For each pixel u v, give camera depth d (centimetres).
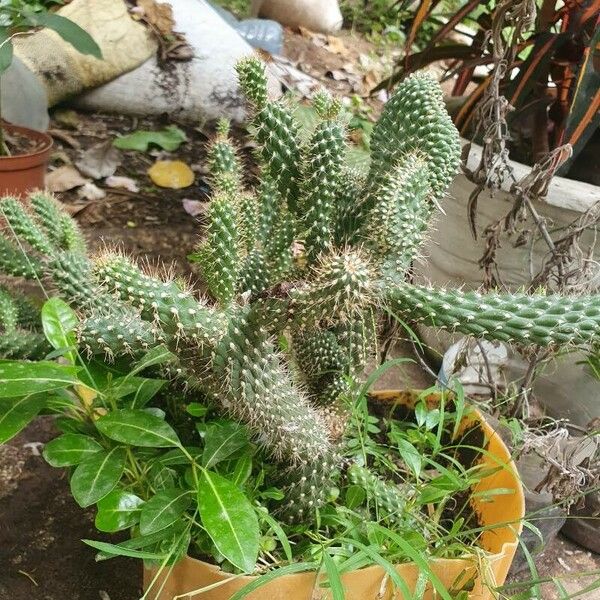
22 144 117
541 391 79
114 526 46
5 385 45
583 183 77
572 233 65
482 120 68
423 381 91
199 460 50
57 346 50
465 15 86
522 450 61
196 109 150
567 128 74
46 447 49
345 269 37
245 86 45
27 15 97
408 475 61
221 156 53
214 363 43
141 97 147
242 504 44
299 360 54
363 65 196
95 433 53
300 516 52
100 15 142
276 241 51
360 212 51
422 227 46
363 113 163
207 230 42
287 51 189
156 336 44
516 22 64
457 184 83
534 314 42
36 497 69
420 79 48
